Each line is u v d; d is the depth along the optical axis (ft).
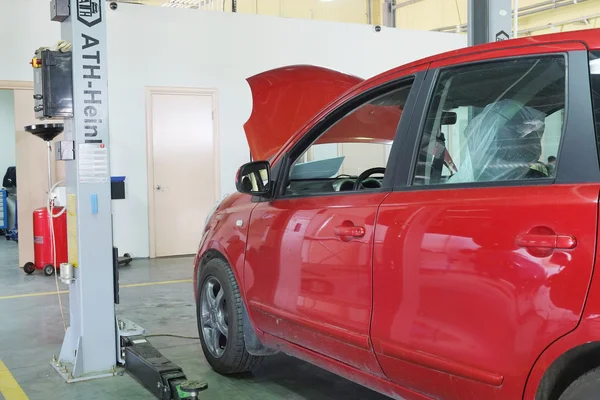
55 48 11.97
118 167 29.27
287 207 10.06
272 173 10.80
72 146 12.15
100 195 12.24
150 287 22.40
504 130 7.24
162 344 14.78
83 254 12.15
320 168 12.55
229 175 31.48
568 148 6.19
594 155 5.99
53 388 11.71
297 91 14.40
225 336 12.18
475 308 6.51
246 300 11.02
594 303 5.49
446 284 6.82
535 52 6.81
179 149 30.37
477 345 6.49
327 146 31.04
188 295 20.90
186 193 30.63
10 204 40.75
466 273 6.61
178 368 11.08
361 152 31.94
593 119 6.11
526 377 6.06
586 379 5.64
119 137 29.25
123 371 12.51
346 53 33.83
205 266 12.69
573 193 5.95
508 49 7.11
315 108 14.67
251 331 11.51
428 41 35.99
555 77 6.64
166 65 29.91
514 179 6.84
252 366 12.11
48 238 25.81
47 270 25.63
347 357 8.46
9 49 26.94
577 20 38.73
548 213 5.99
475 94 7.68
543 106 6.79
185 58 30.25
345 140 12.87
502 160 7.16
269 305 10.17
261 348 11.44
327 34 33.24
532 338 5.97
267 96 14.64
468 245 6.63
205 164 30.91
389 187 8.11
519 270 6.11
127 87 29.25
